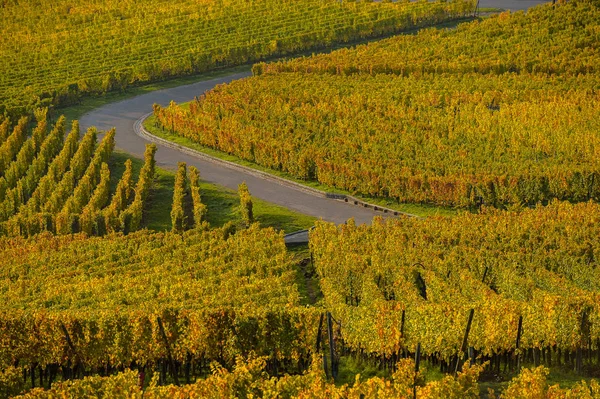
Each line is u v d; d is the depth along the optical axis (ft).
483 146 487.20
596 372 254.47
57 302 314.55
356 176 465.06
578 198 429.79
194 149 553.23
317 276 362.94
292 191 481.46
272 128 536.01
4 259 379.14
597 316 256.11
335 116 553.64
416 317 260.21
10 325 266.36
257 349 264.72
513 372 256.11
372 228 385.29
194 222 439.63
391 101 562.66
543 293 285.84
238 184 495.00
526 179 430.20
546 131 488.02
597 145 458.50
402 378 217.97
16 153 541.75
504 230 367.04
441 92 573.74
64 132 576.61
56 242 395.14
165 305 286.46
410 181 444.14
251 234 388.98
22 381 250.57
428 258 333.83
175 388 219.82
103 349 265.95
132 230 426.10
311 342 264.11
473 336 254.06
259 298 300.20
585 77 583.58
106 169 484.74
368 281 309.42
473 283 304.50
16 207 458.50
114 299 307.37
